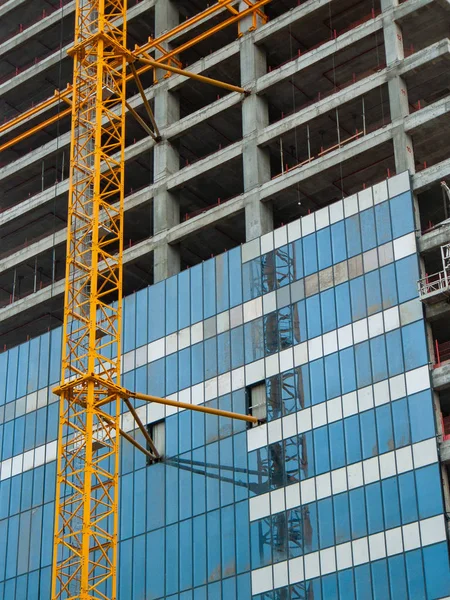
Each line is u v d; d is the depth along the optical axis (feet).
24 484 375.25
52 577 331.77
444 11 346.33
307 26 375.66
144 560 335.06
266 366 334.65
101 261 391.04
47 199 417.28
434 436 296.71
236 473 328.70
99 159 352.49
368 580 293.43
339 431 313.32
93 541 349.61
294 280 338.75
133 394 320.70
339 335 323.57
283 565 309.01
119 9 383.65
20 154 458.50
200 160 378.32
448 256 307.17
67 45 453.17
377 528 297.12
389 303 317.22
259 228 355.36
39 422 380.99
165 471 342.64
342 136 375.66
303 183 355.15
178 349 355.56
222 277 354.74
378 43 356.38
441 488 290.97
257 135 367.86
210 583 320.29
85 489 313.12
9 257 420.36
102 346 333.42
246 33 383.24
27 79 444.96
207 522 328.08
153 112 397.19
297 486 315.37
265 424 328.29
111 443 336.90
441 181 323.78
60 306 410.52
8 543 369.09
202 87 396.37
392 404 306.55
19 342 442.50
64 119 435.53
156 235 378.94
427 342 307.37
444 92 365.20
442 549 285.23
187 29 395.96
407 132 335.47
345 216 334.85
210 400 341.82
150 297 368.89
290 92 376.27
